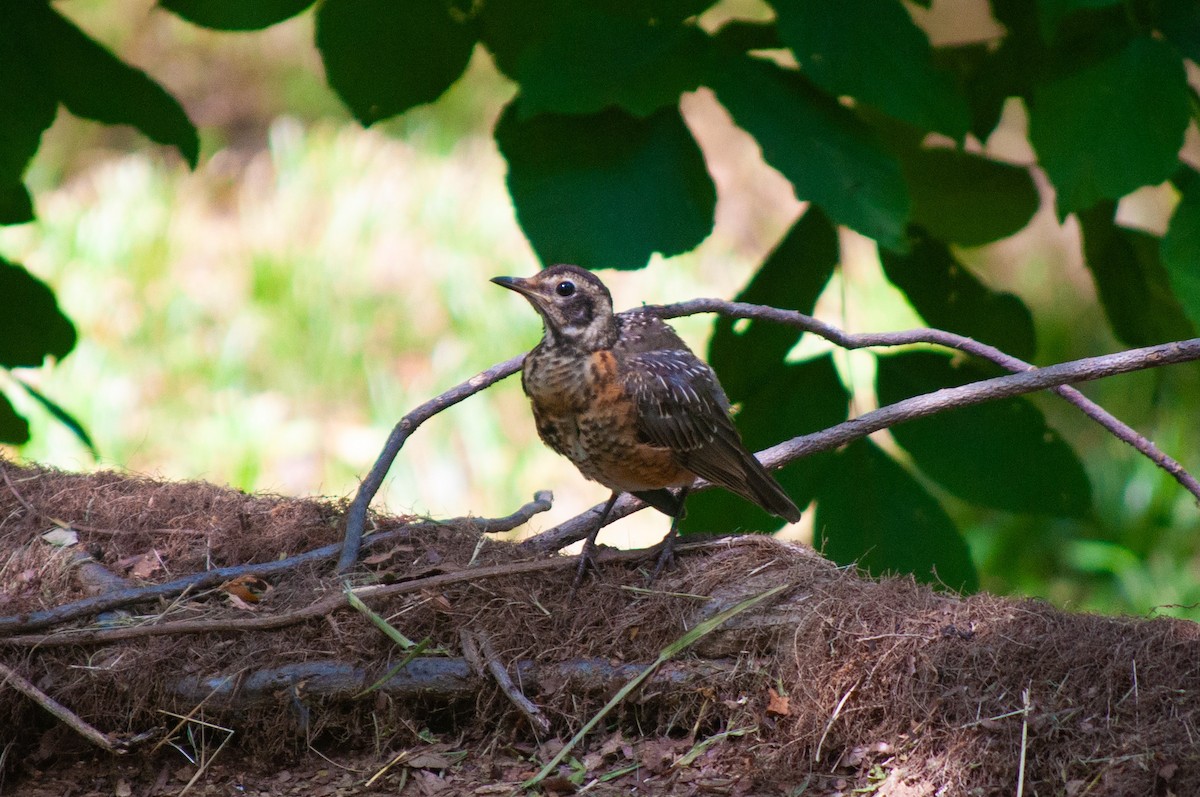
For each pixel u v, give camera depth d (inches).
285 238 808.3
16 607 316.2
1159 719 270.7
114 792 291.3
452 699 302.0
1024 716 275.3
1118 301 412.8
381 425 674.8
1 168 338.0
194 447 649.0
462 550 335.0
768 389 380.5
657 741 299.4
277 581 327.0
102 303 743.1
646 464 338.0
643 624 308.8
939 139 470.0
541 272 341.4
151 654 299.1
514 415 691.4
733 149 944.9
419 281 769.6
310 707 299.0
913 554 364.2
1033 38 394.0
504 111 335.3
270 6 335.3
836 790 281.3
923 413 346.3
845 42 326.0
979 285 405.1
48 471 372.5
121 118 348.5
